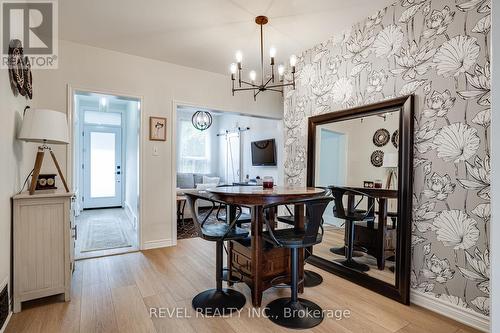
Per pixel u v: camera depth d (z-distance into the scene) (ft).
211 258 10.29
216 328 5.90
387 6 7.79
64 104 9.69
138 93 11.10
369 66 8.33
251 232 6.98
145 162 11.27
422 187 6.93
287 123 11.75
